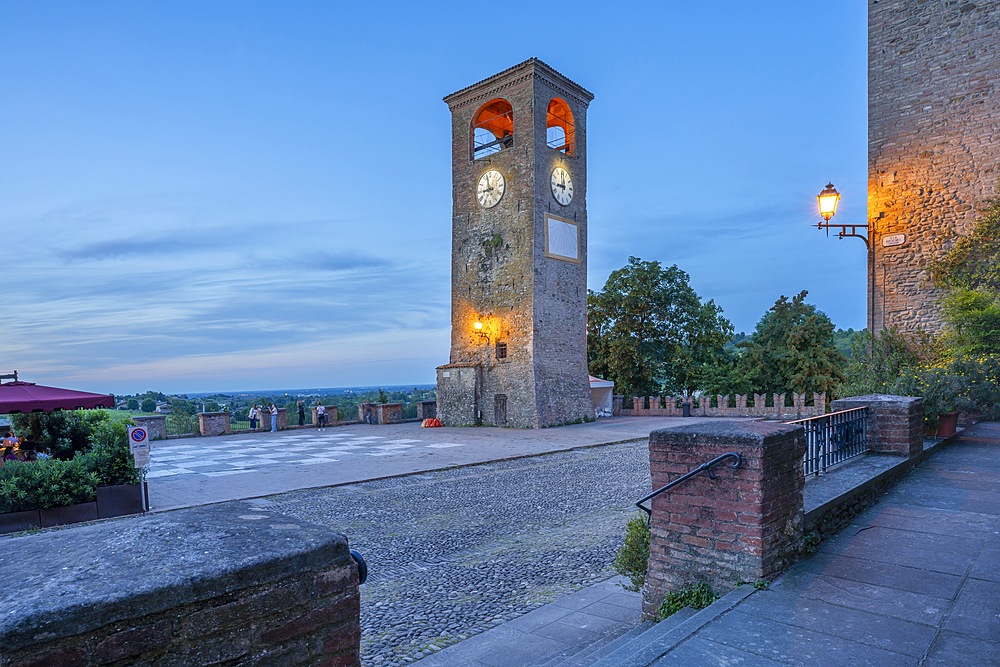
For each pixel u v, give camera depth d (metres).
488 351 29.03
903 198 15.70
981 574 4.18
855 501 5.77
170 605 1.57
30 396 10.73
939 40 15.29
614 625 5.12
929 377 10.18
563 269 29.31
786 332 34.78
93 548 1.79
